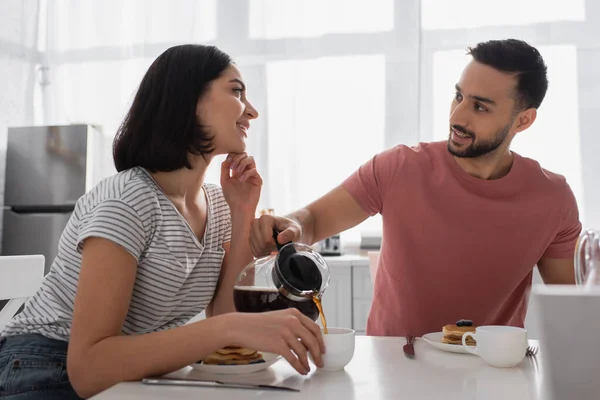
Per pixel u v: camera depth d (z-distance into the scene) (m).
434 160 1.56
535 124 3.41
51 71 4.05
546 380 0.42
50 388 0.94
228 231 1.27
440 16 3.62
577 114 3.38
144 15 3.96
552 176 1.53
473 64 1.47
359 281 3.15
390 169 1.55
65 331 0.99
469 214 1.48
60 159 3.69
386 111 3.67
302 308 0.94
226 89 1.13
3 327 1.15
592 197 3.35
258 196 1.26
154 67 1.11
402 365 0.88
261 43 3.80
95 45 4.00
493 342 0.86
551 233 1.49
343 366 0.83
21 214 3.72
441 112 3.60
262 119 3.74
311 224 1.53
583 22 3.42
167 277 1.02
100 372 0.79
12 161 3.75
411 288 1.52
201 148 1.10
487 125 1.44
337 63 3.73
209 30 3.90
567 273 1.55
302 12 3.79
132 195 0.97
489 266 1.48
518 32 3.50
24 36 4.03
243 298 0.96
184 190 1.14
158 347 0.79
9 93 3.94
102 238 0.89
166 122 1.07
